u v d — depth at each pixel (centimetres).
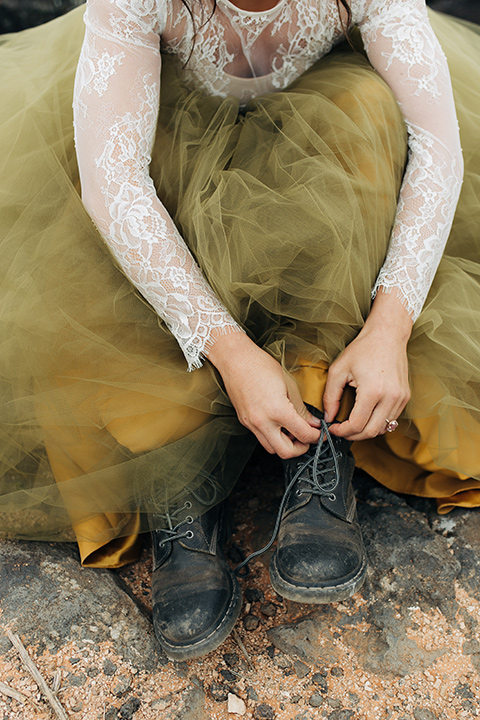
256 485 181
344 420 138
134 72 133
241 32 151
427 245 140
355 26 158
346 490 139
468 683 133
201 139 154
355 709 130
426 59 145
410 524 159
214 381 137
